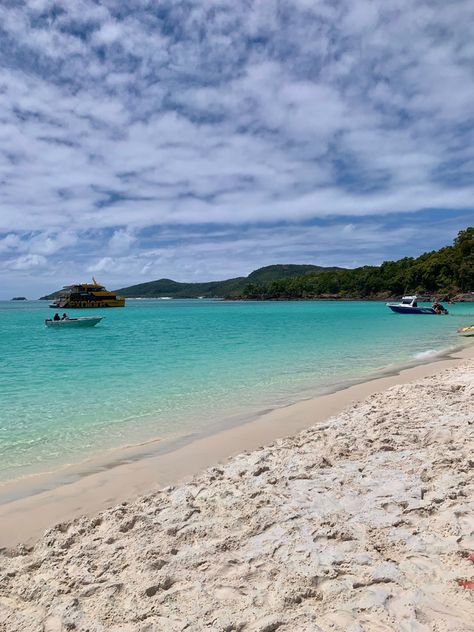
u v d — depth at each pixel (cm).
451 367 1642
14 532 521
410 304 6125
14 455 811
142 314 8231
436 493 504
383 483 553
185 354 2259
